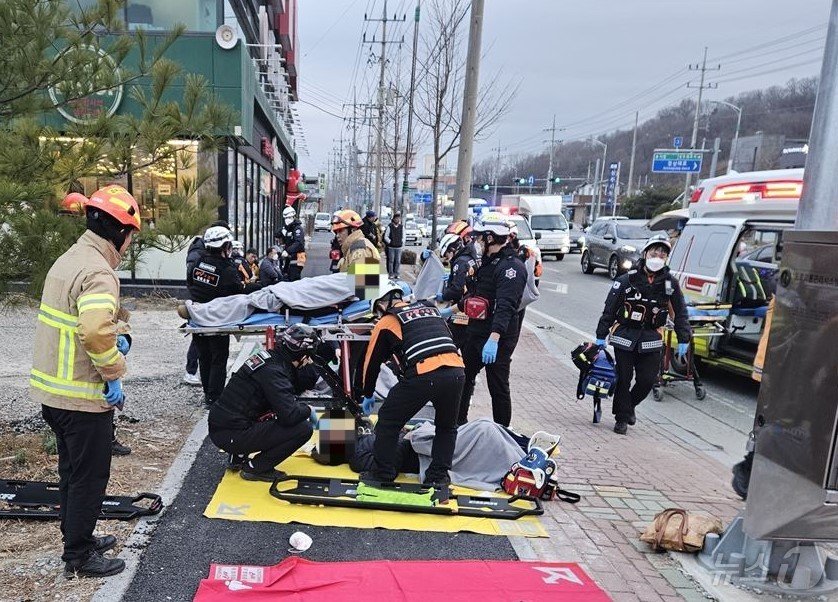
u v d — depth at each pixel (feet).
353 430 15.24
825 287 9.28
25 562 10.57
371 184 174.29
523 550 12.06
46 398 9.71
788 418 9.90
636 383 19.97
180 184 16.58
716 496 15.47
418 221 155.94
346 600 9.94
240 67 37.50
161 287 39.73
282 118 84.84
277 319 17.46
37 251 12.84
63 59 14.58
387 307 14.71
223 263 18.67
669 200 168.35
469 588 10.48
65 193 14.02
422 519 13.01
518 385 26.02
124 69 15.99
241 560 11.09
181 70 16.33
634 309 19.44
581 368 20.67
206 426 17.72
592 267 71.56
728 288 27.73
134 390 21.17
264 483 14.17
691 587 11.14
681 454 18.69
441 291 23.67
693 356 26.78
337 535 12.19
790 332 9.90
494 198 213.25
